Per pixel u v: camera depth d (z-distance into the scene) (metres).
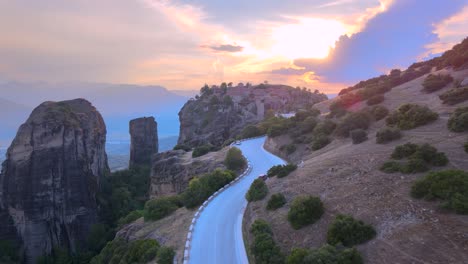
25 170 86.69
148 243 37.53
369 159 34.81
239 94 160.50
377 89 71.25
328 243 24.53
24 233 84.75
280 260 25.45
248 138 94.81
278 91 172.50
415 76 74.56
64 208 89.56
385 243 22.16
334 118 69.50
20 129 89.88
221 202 45.44
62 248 84.94
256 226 30.20
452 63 62.91
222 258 30.59
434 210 22.84
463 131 33.38
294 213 29.38
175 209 49.06
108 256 45.41
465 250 19.00
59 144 91.38
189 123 144.00
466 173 24.02
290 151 63.69
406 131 40.66
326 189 32.06
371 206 26.22
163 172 80.12
